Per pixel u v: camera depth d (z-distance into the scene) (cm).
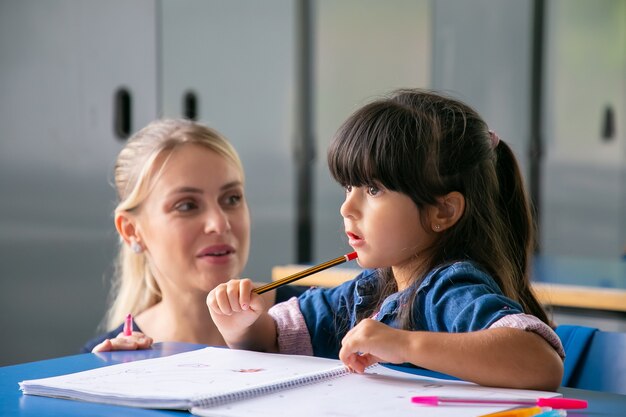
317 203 429
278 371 110
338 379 107
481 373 103
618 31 502
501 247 129
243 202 180
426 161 120
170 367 112
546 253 478
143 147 181
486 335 105
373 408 93
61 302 390
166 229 173
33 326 386
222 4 412
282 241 427
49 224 387
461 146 125
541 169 474
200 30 409
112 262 390
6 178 378
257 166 422
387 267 137
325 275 237
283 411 92
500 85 457
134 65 398
